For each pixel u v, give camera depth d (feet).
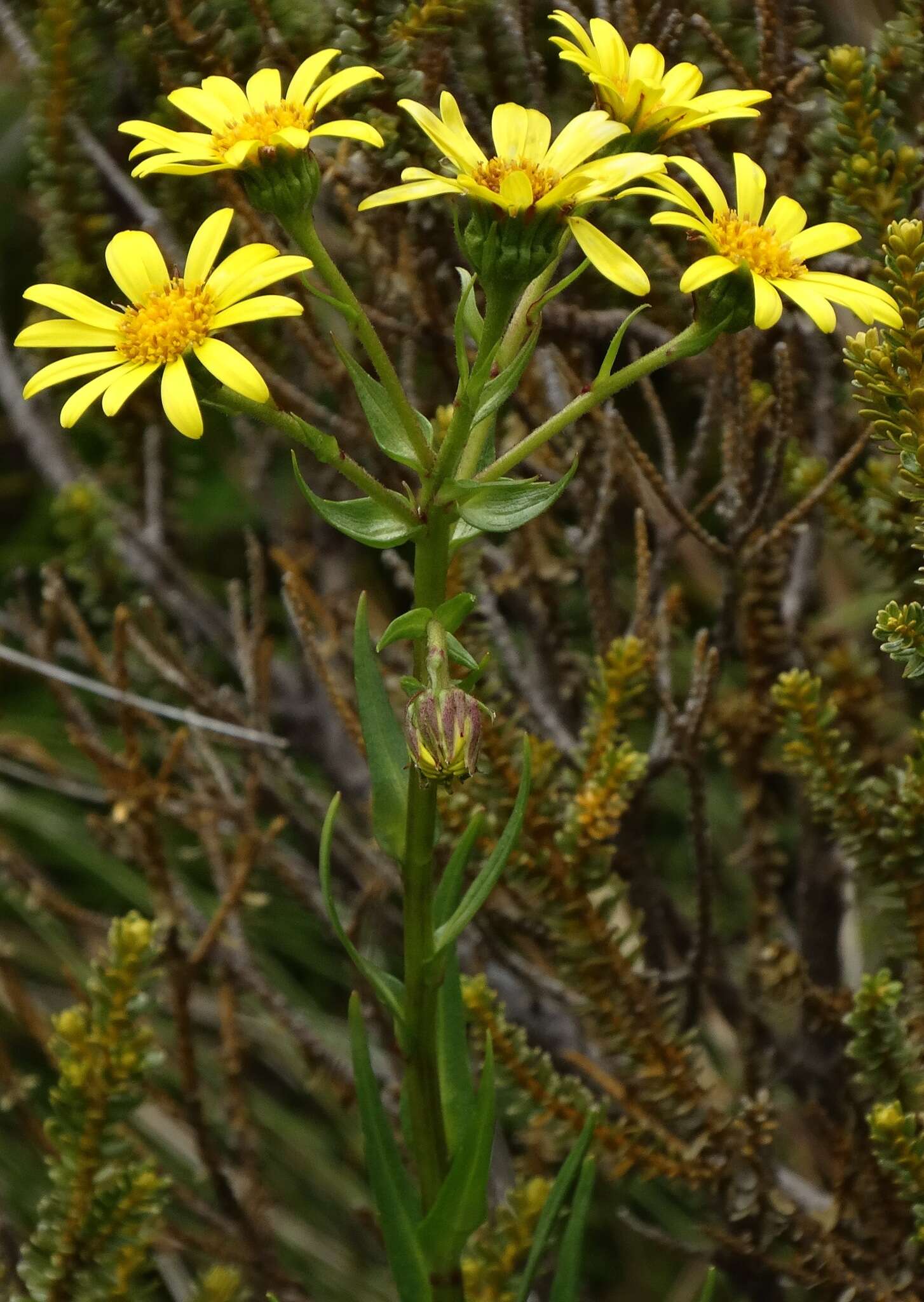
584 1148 2.13
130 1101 2.29
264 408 2.01
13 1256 2.52
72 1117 2.28
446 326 2.60
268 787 3.06
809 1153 2.84
